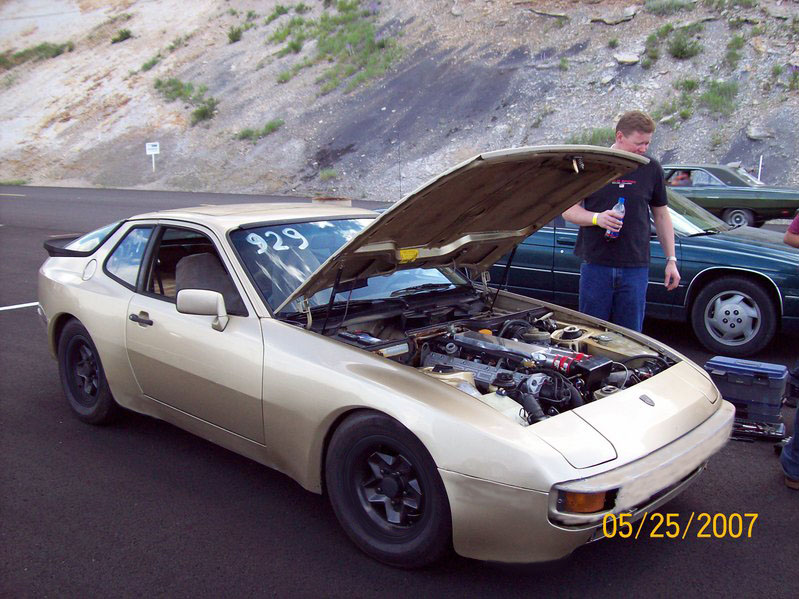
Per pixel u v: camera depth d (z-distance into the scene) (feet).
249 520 12.06
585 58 88.17
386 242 12.10
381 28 112.68
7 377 19.52
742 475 13.82
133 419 16.53
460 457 9.38
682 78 80.12
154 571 10.60
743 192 45.27
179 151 102.37
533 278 24.41
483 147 80.33
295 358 11.41
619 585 10.27
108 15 154.92
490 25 100.99
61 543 11.35
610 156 11.78
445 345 12.56
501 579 10.38
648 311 22.71
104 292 15.08
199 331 12.82
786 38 79.51
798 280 20.29
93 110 122.01
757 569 10.67
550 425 9.77
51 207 66.90
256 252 13.19
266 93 108.47
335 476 11.00
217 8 142.20
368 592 10.05
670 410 10.87
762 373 15.28
